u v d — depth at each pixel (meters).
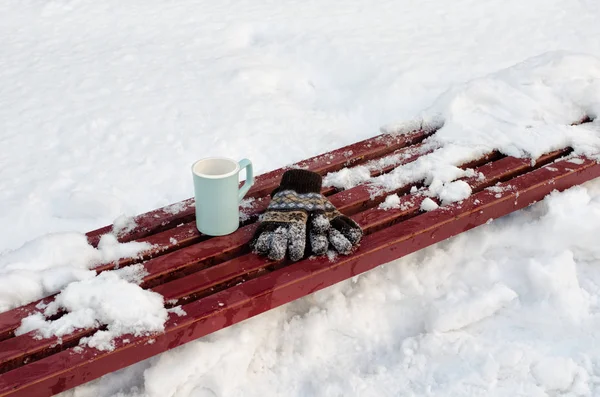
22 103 2.60
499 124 2.31
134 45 3.10
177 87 2.74
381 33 3.18
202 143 2.39
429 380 1.69
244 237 1.83
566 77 2.52
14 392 1.40
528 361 1.72
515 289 1.91
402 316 1.86
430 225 1.87
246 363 1.70
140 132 2.44
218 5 3.56
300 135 2.47
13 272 1.66
